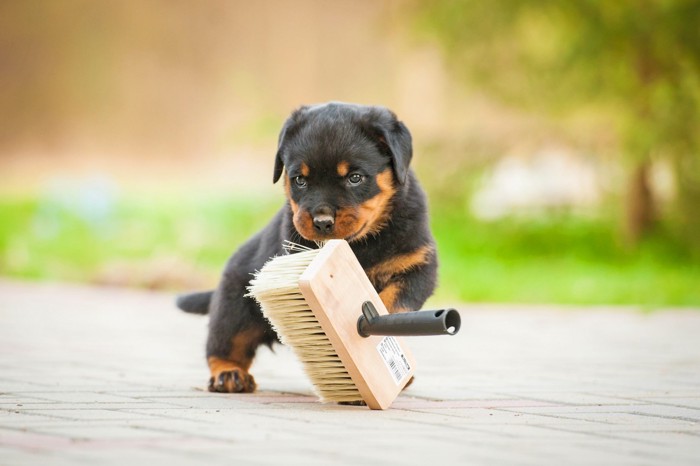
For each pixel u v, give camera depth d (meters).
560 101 15.33
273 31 32.34
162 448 3.61
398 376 4.82
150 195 22.67
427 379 6.02
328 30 31.16
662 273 13.94
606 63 14.64
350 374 4.69
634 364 6.79
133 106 32.88
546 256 15.24
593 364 6.79
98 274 13.46
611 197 16.20
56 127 32.62
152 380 5.81
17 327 8.73
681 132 14.29
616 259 15.05
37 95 32.62
